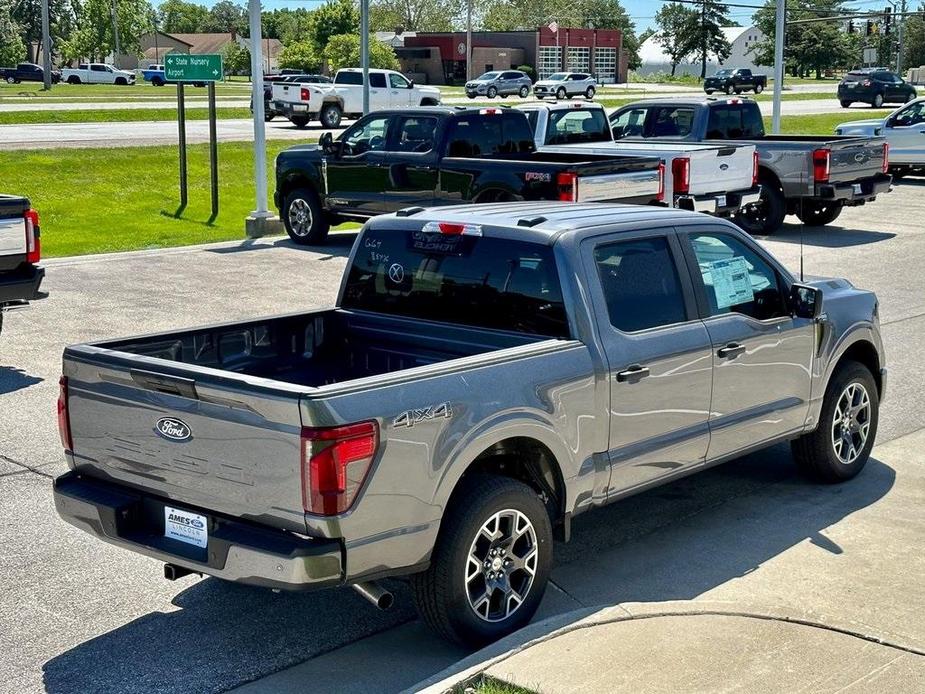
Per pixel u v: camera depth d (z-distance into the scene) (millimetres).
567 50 97875
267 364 6000
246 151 27797
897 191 25688
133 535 4926
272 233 18594
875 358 7516
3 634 5227
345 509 4387
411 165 16109
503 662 4602
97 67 89812
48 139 28375
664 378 5820
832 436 7172
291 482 4391
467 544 4820
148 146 26719
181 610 5520
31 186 21750
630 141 20141
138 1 134750
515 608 5117
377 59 71688
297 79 42469
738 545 6293
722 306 6285
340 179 17047
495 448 5105
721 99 20109
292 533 4469
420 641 5207
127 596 5672
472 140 16094
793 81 111312
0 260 9594
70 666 4930
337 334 6293
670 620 5004
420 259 6059
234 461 4555
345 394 4402
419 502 4637
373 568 4551
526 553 5137
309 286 14102
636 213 6117
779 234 19188
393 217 6230
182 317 12156
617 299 5684
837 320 7074
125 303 12883
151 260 16000
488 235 5777
